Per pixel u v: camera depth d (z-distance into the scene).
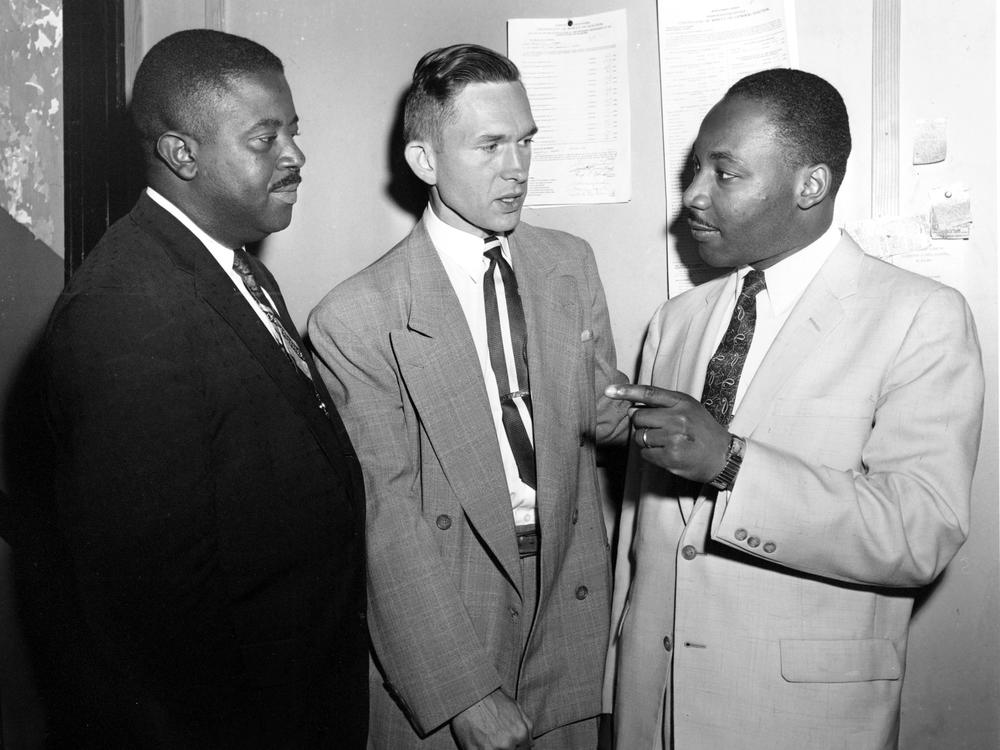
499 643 1.60
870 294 1.49
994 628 2.07
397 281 1.69
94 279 1.37
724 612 1.47
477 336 1.70
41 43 1.93
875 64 2.08
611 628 1.73
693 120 2.15
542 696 1.66
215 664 1.37
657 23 2.16
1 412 1.91
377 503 1.60
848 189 2.10
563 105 2.20
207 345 1.41
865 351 1.45
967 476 1.39
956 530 1.38
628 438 1.92
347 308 1.66
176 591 1.32
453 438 1.61
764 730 1.42
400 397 1.66
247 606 1.43
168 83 1.45
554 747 1.70
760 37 2.11
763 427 1.47
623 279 2.21
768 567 1.45
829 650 1.41
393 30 2.22
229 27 2.25
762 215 1.51
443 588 1.56
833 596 1.44
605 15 2.18
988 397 2.06
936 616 2.08
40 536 1.90
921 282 1.48
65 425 1.34
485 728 1.52
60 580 1.88
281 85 1.53
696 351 1.64
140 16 2.23
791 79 1.53
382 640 1.59
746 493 1.37
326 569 1.49
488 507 1.60
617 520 2.22
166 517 1.30
